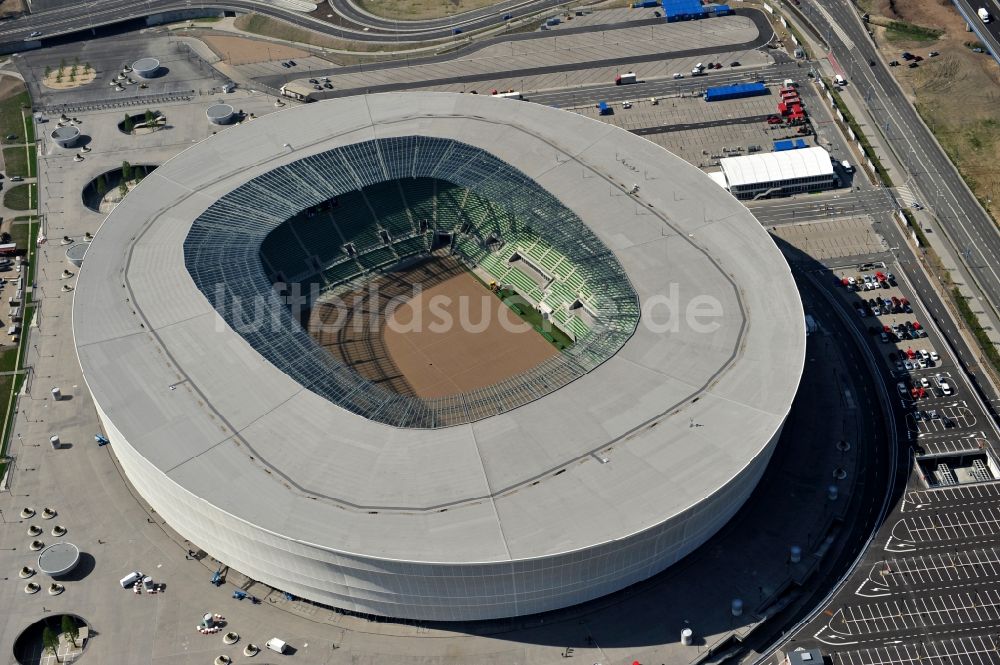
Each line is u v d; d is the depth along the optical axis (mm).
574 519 162125
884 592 174000
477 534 160250
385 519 163500
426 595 163000
